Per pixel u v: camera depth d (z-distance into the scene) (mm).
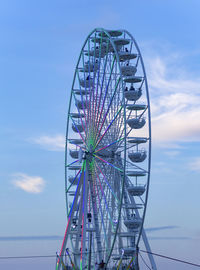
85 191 70000
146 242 71188
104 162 68875
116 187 68812
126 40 73188
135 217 70125
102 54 77938
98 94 71375
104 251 68250
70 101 82625
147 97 67562
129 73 72438
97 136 69562
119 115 66812
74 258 73438
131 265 67562
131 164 67188
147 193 66062
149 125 66438
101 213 68625
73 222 76812
